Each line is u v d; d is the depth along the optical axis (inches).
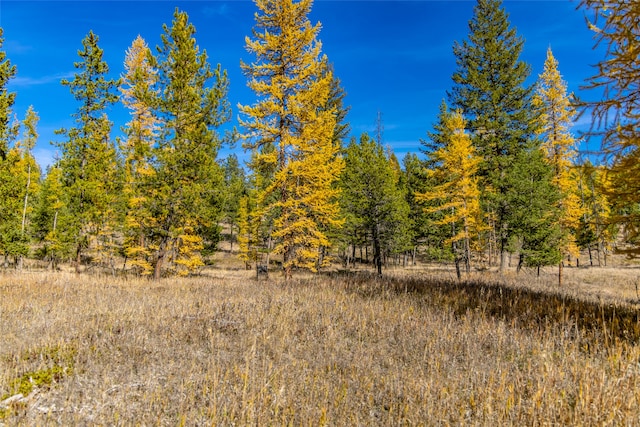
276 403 154.0
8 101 701.3
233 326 277.0
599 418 134.7
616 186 232.7
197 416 146.9
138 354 216.7
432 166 1047.6
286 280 560.7
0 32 679.1
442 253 1052.5
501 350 222.1
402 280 532.7
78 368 191.5
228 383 175.9
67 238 793.6
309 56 619.5
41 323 264.1
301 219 627.2
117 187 857.5
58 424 136.3
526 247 903.7
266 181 709.3
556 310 304.3
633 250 239.3
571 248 869.2
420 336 246.8
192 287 482.9
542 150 939.3
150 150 679.7
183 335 253.8
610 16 212.1
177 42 700.0
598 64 216.7
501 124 976.3
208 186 719.7
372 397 166.1
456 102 1042.7
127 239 828.6
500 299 366.3
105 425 136.7
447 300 356.2
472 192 823.7
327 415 146.9
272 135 631.8
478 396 157.6
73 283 536.7
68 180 826.2
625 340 224.2
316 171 613.6
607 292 707.4
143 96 679.7
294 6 609.6
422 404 152.6
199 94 756.0
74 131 817.5
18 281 553.6
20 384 169.8
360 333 258.5
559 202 906.1
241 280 608.7
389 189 922.7
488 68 1019.9
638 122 208.2
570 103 231.5
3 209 791.7
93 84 821.9
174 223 693.9
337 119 1113.4
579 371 177.9
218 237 989.8
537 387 160.4
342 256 1567.4
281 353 219.1
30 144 1096.2
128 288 482.6
